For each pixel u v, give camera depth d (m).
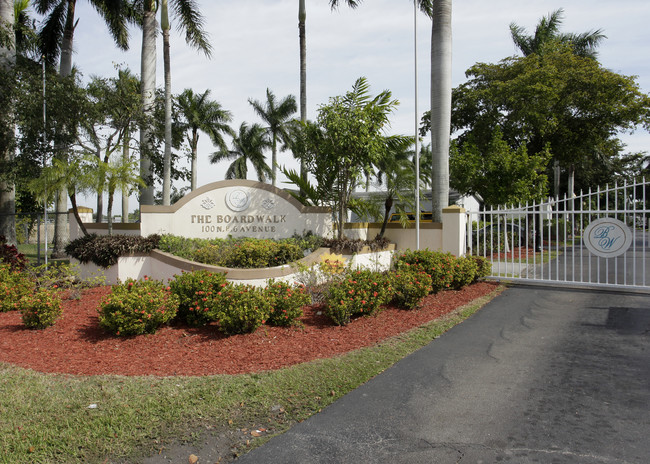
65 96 14.21
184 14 16.59
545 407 4.39
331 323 7.51
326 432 3.90
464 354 6.04
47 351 6.02
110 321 6.55
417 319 7.89
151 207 11.70
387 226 13.88
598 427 3.96
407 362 5.70
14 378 5.02
